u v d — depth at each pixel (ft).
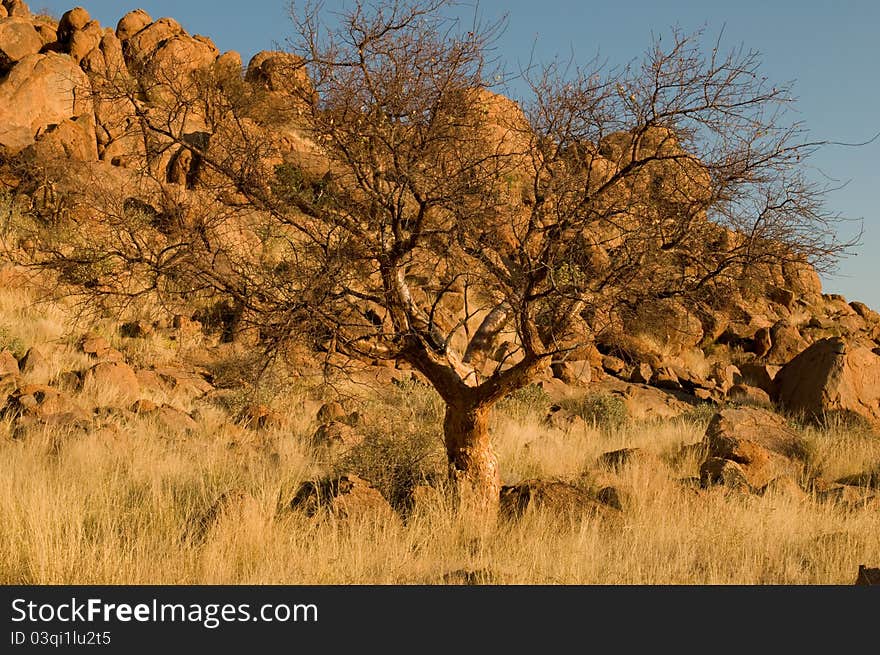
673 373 106.93
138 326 84.84
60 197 85.92
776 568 33.86
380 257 39.75
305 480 46.11
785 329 127.95
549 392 92.53
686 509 41.34
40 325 80.69
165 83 41.24
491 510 40.29
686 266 40.70
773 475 58.23
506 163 38.29
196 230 38.86
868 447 68.59
